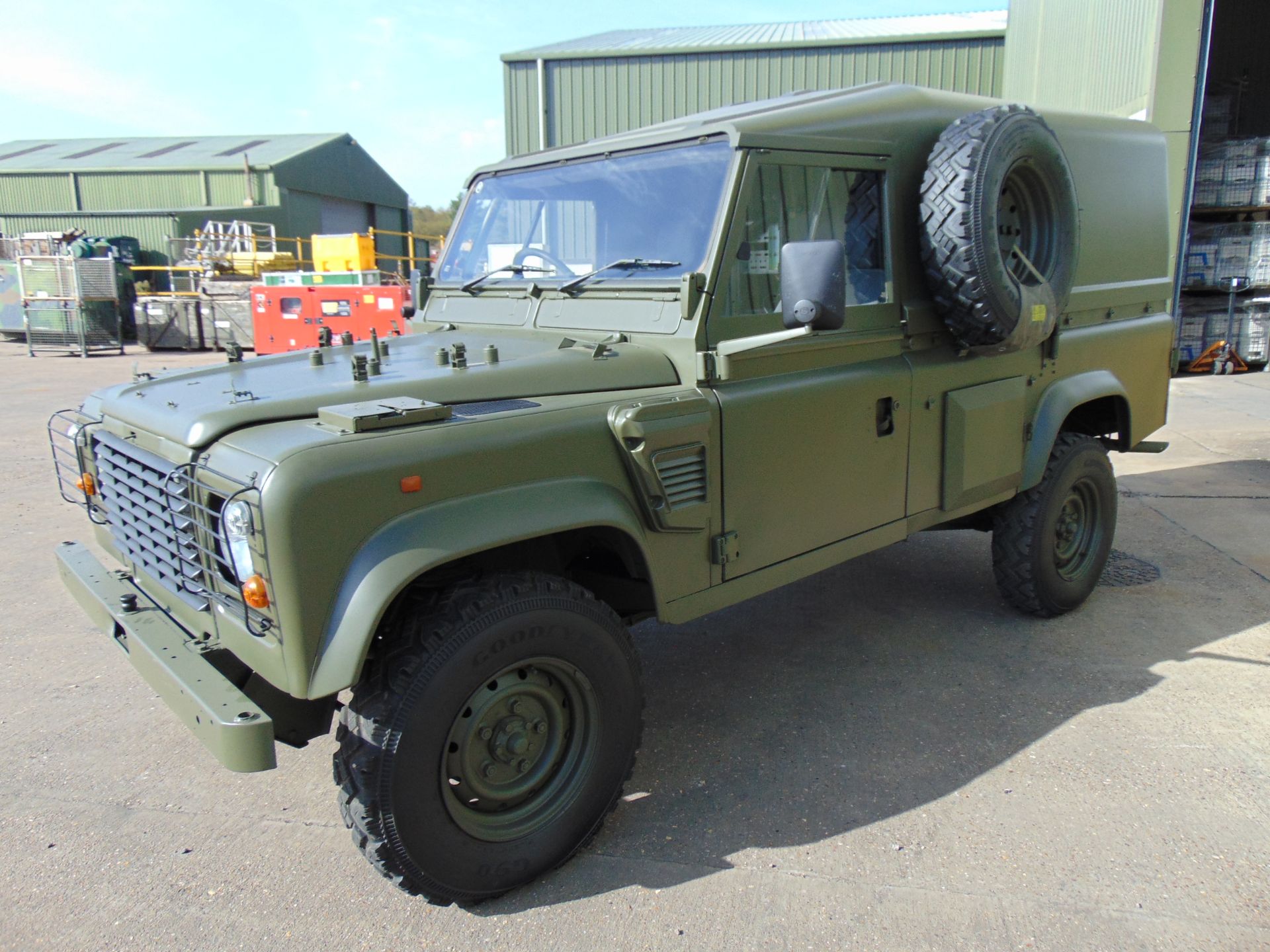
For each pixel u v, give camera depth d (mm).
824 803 2947
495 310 3555
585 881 2596
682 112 15227
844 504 3273
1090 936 2326
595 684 2586
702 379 2811
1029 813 2857
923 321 3484
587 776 2621
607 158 3293
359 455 2152
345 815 2324
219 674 2318
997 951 2285
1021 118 3365
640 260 3027
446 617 2297
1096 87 12180
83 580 2994
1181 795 2934
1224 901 2443
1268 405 9656
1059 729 3367
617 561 2994
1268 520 5824
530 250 3564
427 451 2248
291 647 2090
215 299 18406
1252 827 2758
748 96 15078
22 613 4594
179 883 2602
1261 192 11711
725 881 2580
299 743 2543
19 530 5957
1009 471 3900
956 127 3311
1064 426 4625
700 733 3422
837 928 2379
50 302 17203
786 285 2561
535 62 15258
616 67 15148
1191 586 4758
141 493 2641
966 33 14805
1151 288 4750
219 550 2352
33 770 3199
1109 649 4039
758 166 2922
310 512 2062
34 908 2496
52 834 2834
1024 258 3557
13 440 8781
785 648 4172
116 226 27906
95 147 36438
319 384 2652
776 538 3059
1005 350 3641
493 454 2354
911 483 3529
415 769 2238
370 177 36562
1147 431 4844
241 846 2775
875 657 4039
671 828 2836
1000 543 4191
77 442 3174
